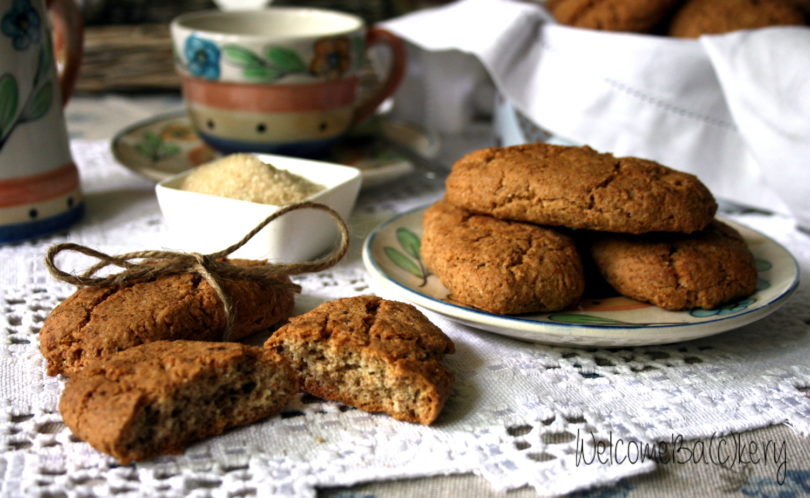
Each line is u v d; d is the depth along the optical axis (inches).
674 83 22.3
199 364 15.4
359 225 21.4
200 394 15.4
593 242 18.5
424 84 27.2
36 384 16.4
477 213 18.8
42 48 20.1
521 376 16.8
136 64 29.3
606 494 14.9
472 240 17.9
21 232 20.5
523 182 17.9
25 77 19.8
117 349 16.5
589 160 18.3
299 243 19.4
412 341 16.3
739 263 17.8
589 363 17.2
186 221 19.3
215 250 19.4
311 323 16.4
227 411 15.7
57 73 20.8
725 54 21.7
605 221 17.6
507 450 15.4
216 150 23.9
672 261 17.7
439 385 15.8
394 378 15.8
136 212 22.2
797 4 23.9
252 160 20.1
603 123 23.0
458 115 27.5
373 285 19.4
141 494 14.6
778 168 21.3
